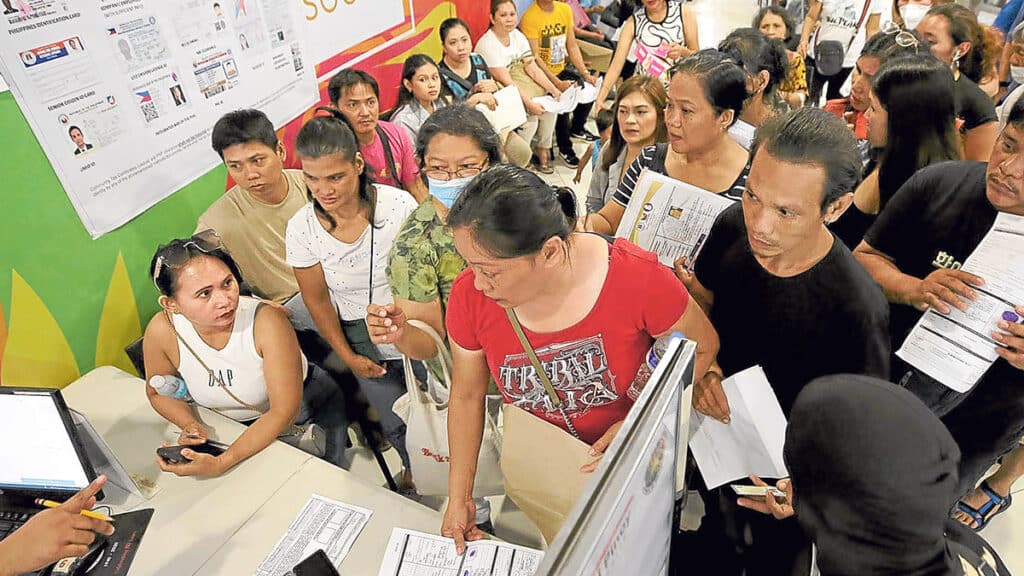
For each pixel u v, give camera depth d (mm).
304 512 1324
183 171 2107
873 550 657
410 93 3150
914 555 640
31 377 1702
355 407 2072
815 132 1013
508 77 4051
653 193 1692
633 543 673
